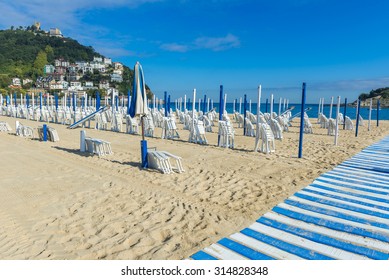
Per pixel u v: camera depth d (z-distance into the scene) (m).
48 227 4.09
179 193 5.39
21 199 5.14
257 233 3.83
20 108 25.31
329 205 4.75
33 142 11.25
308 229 3.93
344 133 15.21
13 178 6.38
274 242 3.60
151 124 13.33
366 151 9.60
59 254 3.41
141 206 4.79
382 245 3.53
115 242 3.67
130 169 7.07
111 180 6.22
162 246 3.55
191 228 4.01
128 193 5.41
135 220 4.28
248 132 13.59
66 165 7.56
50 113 22.03
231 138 10.55
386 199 5.02
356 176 6.44
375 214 4.39
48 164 7.67
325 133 15.09
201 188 5.67
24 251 3.47
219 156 8.65
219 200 5.04
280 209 4.59
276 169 7.09
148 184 5.93
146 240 3.70
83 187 5.77
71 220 4.30
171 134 12.77
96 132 14.92
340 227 3.97
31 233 3.92
